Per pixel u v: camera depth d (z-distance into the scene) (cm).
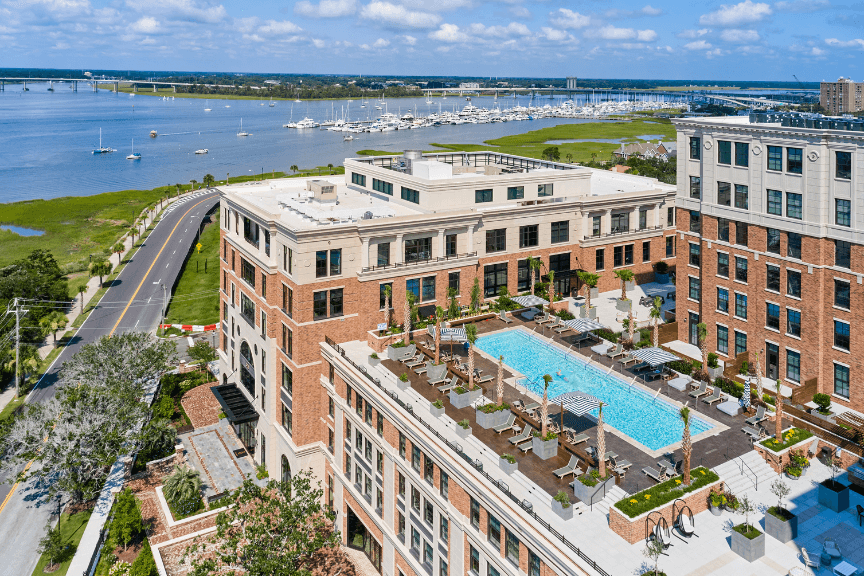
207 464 7075
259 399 6956
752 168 5550
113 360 7412
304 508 5069
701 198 6088
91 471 6525
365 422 5403
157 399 8406
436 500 4447
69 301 12462
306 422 6200
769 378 5666
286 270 6159
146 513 6178
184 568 5356
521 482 4034
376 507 5325
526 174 7638
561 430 4459
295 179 8988
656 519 3600
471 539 4088
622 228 8100
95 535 5947
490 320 6750
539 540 3481
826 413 4825
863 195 4762
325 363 6088
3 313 10475
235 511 5006
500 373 4722
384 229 6238
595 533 3622
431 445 4409
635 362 5716
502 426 4591
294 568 4903
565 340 6259
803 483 4172
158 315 12056
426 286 6650
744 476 4141
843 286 5038
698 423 4722
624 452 4334
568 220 7600
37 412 6675
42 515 6325
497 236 7125
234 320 7738
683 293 6525
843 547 3625
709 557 3525
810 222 5112
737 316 5903
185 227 18550
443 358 5659
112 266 15150
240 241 7238
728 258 5900
